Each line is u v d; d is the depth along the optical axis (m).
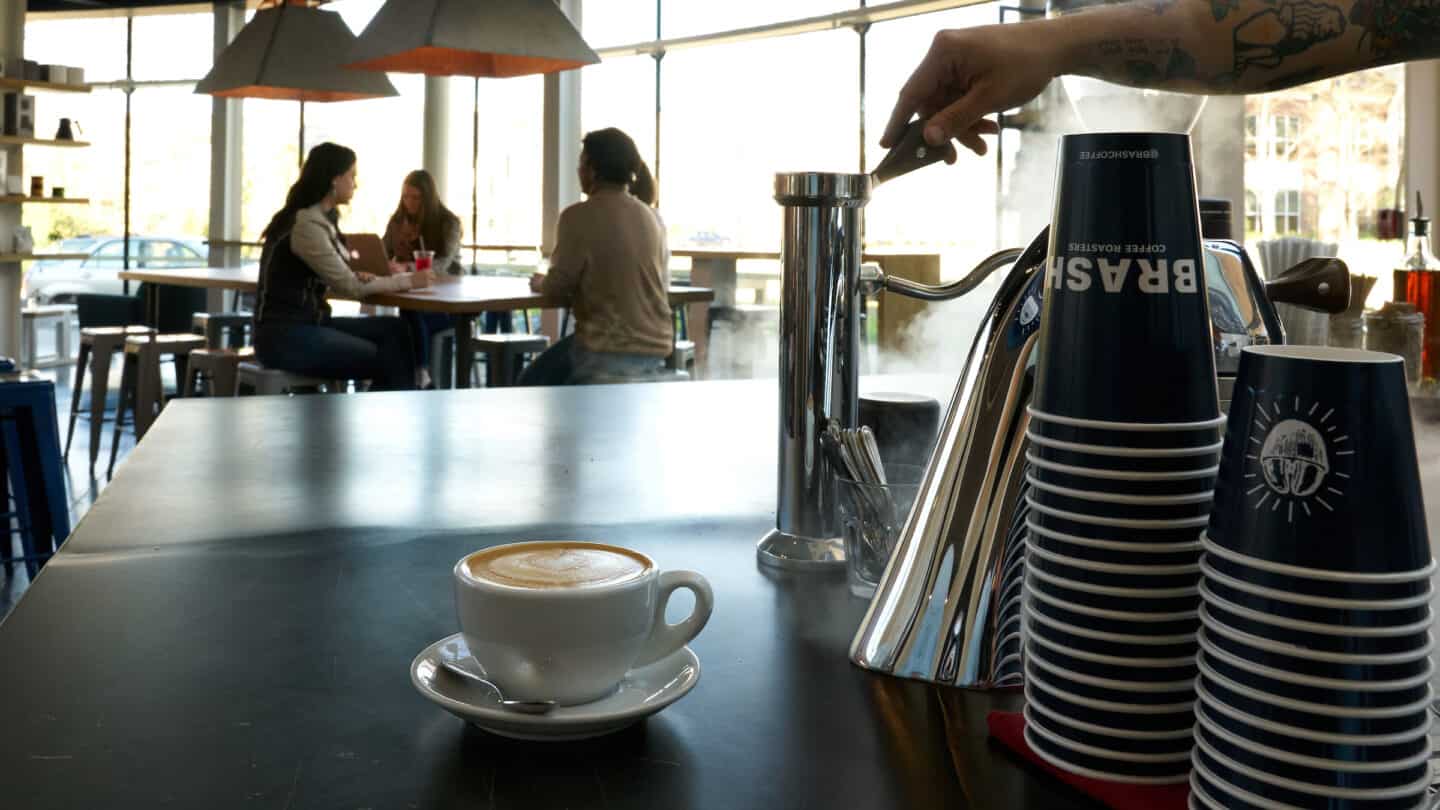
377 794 0.44
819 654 0.61
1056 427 0.44
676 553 0.80
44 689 0.54
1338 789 0.36
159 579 0.72
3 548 2.86
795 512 0.78
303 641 0.61
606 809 0.43
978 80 0.66
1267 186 4.52
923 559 0.58
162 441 1.19
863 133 7.51
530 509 0.92
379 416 1.35
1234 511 0.38
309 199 4.75
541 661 0.49
